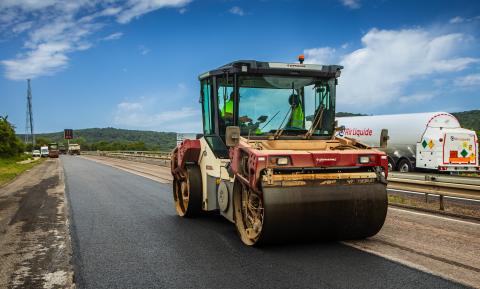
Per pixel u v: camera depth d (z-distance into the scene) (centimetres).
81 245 704
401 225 796
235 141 684
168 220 922
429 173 2002
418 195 1251
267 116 776
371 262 572
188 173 902
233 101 769
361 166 659
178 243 707
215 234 772
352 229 648
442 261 573
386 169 673
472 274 521
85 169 2967
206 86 872
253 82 772
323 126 794
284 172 635
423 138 1952
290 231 617
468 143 1916
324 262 576
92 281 527
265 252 633
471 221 833
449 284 488
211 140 844
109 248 682
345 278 512
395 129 2072
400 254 607
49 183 1886
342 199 628
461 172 2000
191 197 895
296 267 558
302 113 788
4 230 839
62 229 838
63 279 538
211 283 508
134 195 1381
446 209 985
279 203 602
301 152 627
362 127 2247
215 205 820
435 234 724
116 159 5344
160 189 1563
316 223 623
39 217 984
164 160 3725
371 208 645
